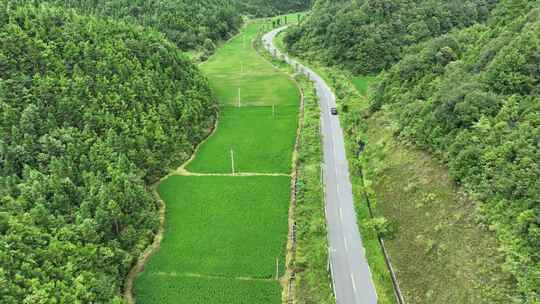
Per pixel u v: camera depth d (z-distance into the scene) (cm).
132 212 7588
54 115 8544
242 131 11581
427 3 16875
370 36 15650
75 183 7675
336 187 8806
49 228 6469
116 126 9138
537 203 5441
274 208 8262
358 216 7812
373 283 6325
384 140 9662
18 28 9281
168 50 12569
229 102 13575
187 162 10025
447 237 6259
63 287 5678
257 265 6881
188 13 19525
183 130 10556
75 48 9869
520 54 7431
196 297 6328
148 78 10675
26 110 8025
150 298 6328
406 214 7294
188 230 7750
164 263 7006
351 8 17088
